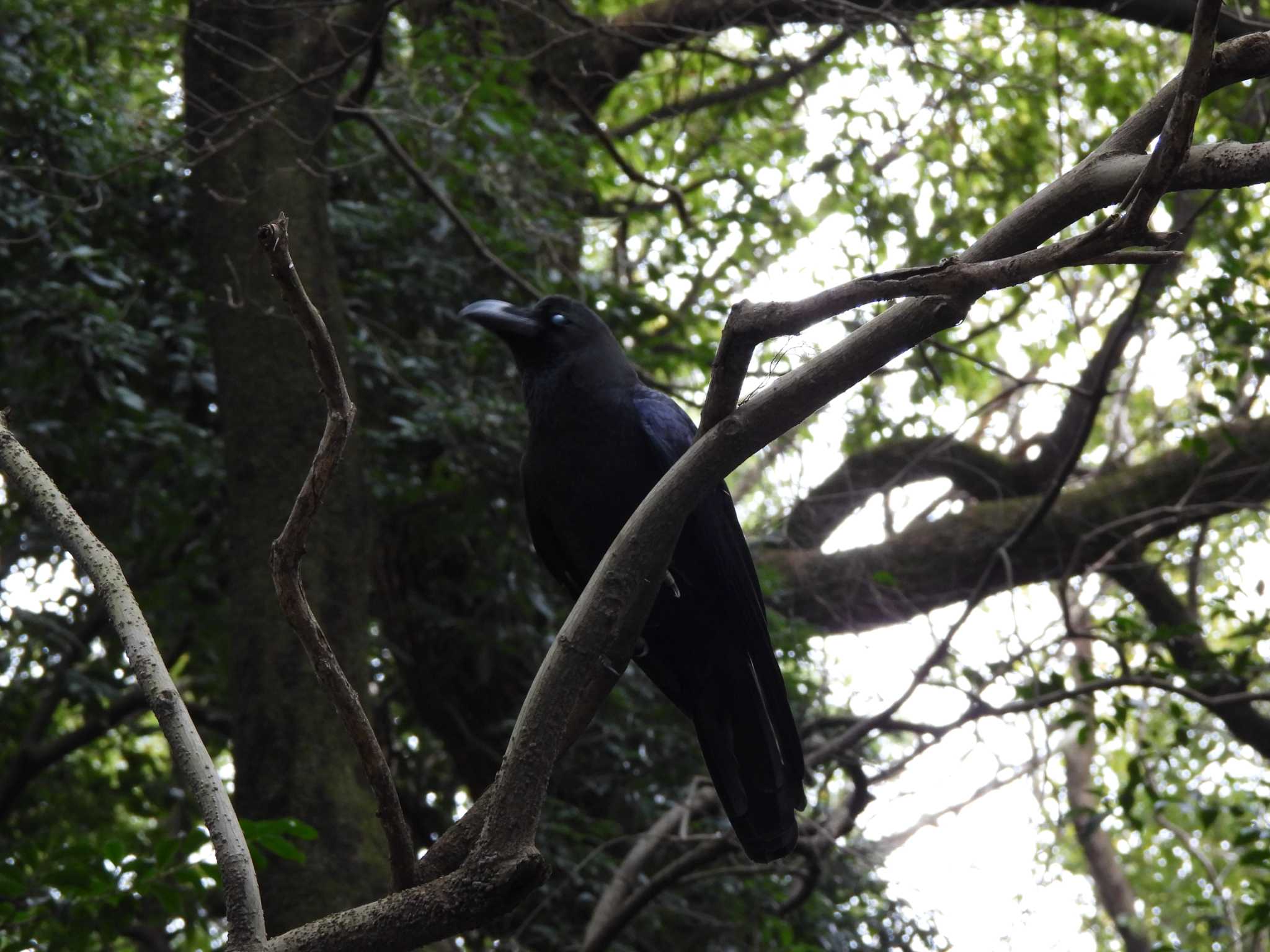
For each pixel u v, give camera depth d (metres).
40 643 8.25
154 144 7.16
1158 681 5.61
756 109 9.99
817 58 8.05
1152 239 1.88
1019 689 6.05
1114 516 9.20
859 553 9.22
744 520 10.70
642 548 2.30
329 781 5.06
